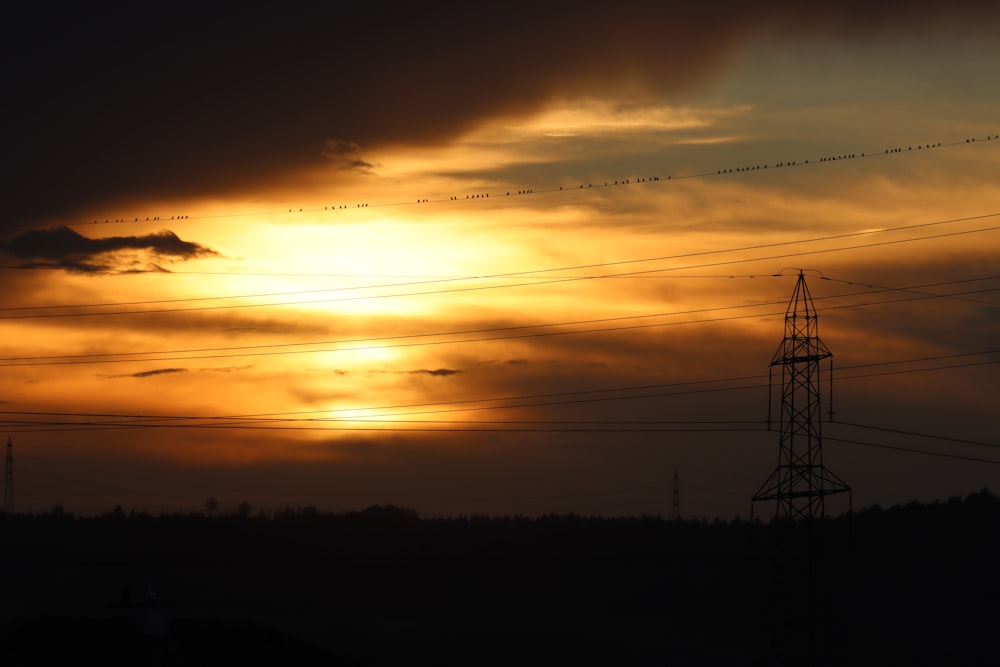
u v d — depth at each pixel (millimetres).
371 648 128750
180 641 61562
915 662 128625
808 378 111562
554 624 146750
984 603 148500
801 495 110688
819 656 132625
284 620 144125
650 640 140000
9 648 56875
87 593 154250
